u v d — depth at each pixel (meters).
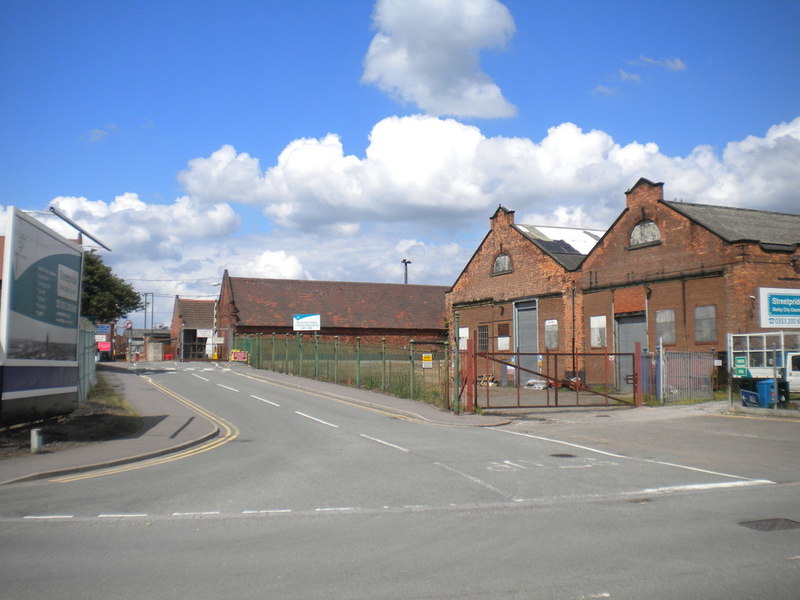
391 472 11.99
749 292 26.00
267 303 67.31
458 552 7.04
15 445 14.78
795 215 34.75
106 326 57.28
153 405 25.36
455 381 23.56
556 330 36.12
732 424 19.42
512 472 11.99
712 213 30.38
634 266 31.33
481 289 42.66
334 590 5.89
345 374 38.12
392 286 74.19
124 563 6.75
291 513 8.92
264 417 22.05
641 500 9.66
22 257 15.81
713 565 6.54
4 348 14.80
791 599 5.66
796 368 23.61
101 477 11.73
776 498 9.77
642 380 26.78
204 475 11.78
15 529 8.16
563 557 6.81
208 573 6.39
